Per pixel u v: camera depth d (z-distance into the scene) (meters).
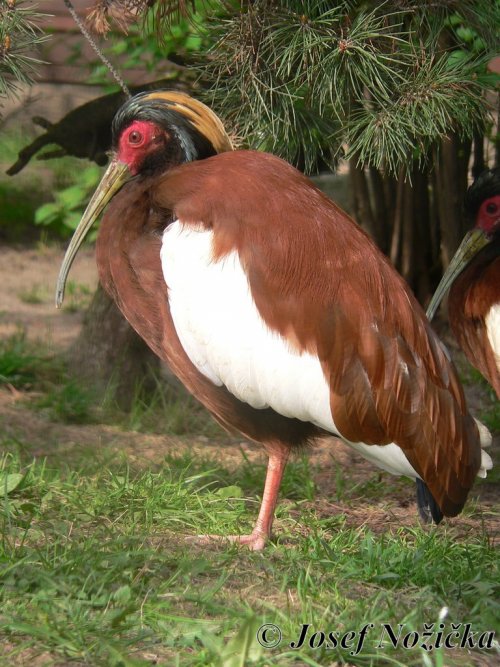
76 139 10.90
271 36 7.38
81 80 15.82
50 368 11.43
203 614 5.38
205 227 6.42
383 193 12.49
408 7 7.65
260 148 8.16
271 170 6.54
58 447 9.12
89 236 15.96
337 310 6.24
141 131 7.05
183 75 10.55
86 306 14.30
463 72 7.60
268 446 6.82
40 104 17.61
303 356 6.24
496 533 7.60
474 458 6.61
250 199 6.37
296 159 8.79
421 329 6.47
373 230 12.55
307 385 6.27
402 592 6.02
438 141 8.99
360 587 6.03
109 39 11.72
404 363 6.29
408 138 7.65
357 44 7.21
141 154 7.08
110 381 10.70
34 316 13.70
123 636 5.04
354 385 6.24
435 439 6.36
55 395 10.40
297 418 6.48
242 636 4.80
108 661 4.75
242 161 6.59
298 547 6.69
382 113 7.40
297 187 6.51
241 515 7.50
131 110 7.10
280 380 6.30
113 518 7.09
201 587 5.75
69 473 7.91
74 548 6.03
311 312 6.23
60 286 7.51
